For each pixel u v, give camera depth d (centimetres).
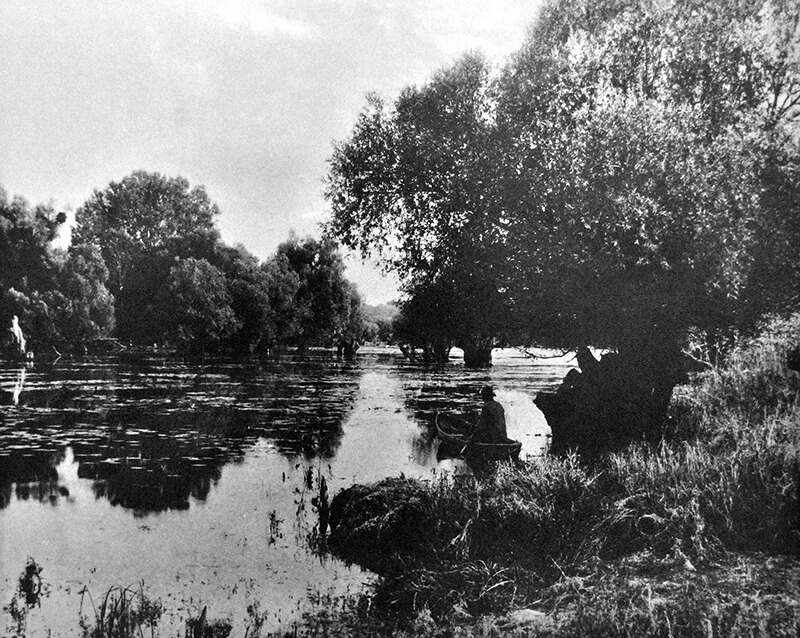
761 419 867
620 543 651
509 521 705
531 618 540
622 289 921
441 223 1129
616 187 890
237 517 835
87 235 3406
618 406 1009
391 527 738
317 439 1316
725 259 856
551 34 1086
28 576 657
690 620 468
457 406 1812
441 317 1215
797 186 891
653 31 1032
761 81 1014
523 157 1017
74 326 3481
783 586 507
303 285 3809
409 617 575
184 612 582
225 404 1805
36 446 1239
